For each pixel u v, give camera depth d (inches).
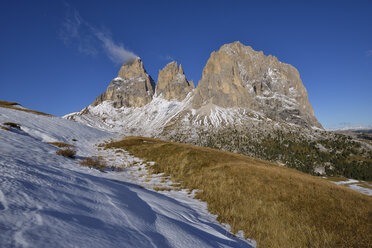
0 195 143.9
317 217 415.8
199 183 645.3
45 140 1115.9
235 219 380.8
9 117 1272.1
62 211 154.5
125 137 1941.4
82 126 1850.4
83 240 120.8
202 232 268.8
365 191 2942.9
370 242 322.0
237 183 637.9
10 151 517.3
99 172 611.8
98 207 201.5
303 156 7726.4
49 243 102.7
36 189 185.6
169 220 255.4
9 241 90.0
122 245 135.5
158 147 1264.8
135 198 330.0
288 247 290.7
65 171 346.9
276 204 470.9
